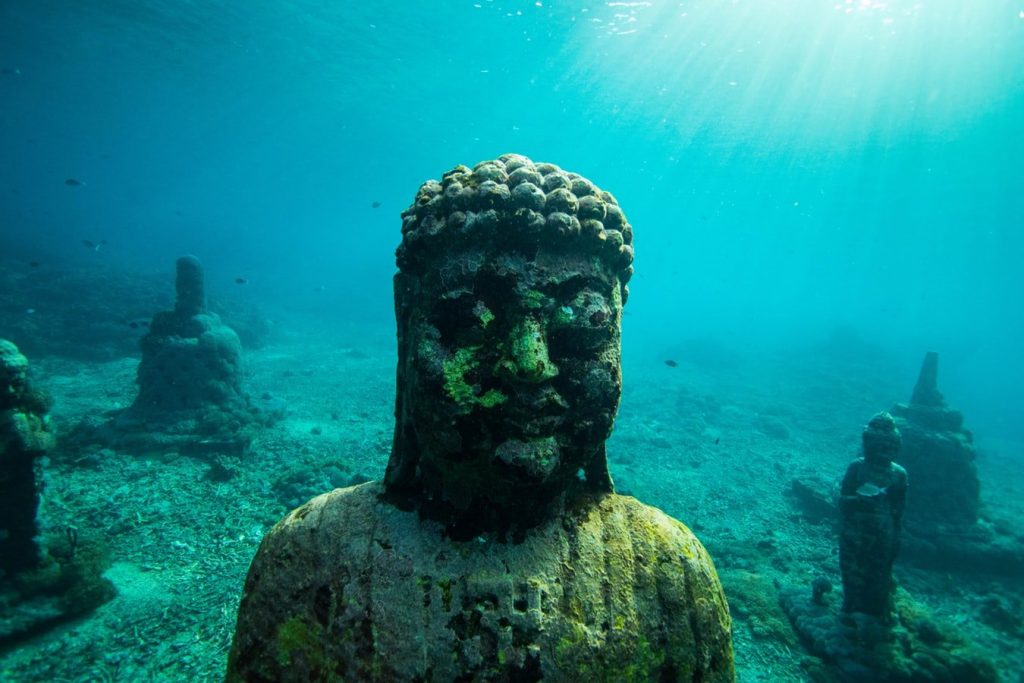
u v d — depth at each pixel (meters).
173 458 9.38
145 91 39.56
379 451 11.54
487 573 2.11
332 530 2.19
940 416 9.91
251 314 25.56
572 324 2.15
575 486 2.52
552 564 2.18
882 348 34.09
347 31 25.30
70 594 5.60
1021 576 8.61
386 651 1.94
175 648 5.13
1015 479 16.27
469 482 2.16
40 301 20.14
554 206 2.23
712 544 9.11
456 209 2.20
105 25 26.31
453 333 2.12
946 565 8.77
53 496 7.73
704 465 13.95
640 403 21.06
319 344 26.03
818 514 10.70
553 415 2.02
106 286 22.59
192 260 11.64
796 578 7.96
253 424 11.41
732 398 23.48
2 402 5.50
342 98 35.81
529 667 1.97
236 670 2.04
